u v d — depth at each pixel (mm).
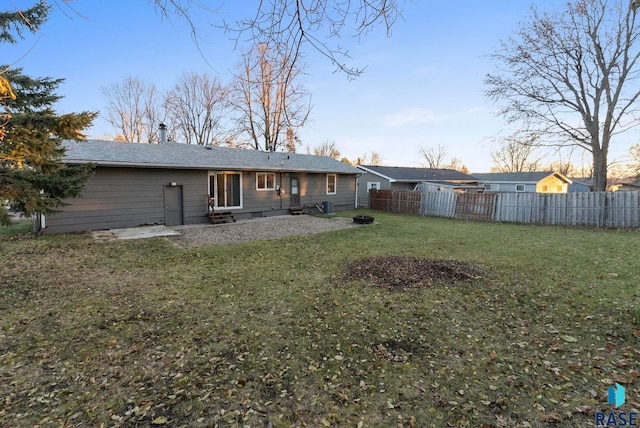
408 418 2363
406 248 8594
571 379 2803
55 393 2611
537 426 2273
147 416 2369
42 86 7953
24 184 6328
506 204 15156
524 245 8992
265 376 2883
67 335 3611
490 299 4734
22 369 2941
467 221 15430
